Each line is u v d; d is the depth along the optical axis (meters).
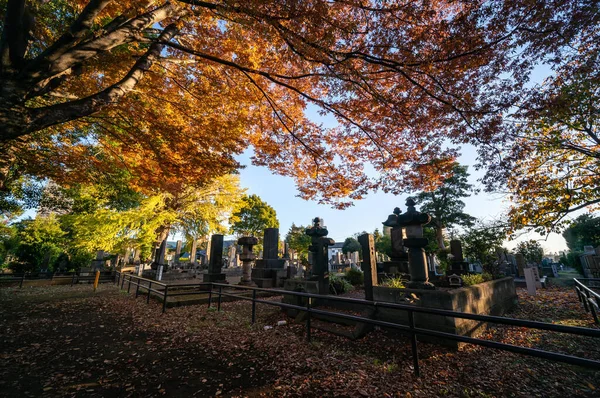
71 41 3.97
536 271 12.25
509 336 5.10
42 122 3.79
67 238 19.59
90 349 4.70
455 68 4.78
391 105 5.86
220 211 25.44
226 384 3.40
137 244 18.31
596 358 3.99
